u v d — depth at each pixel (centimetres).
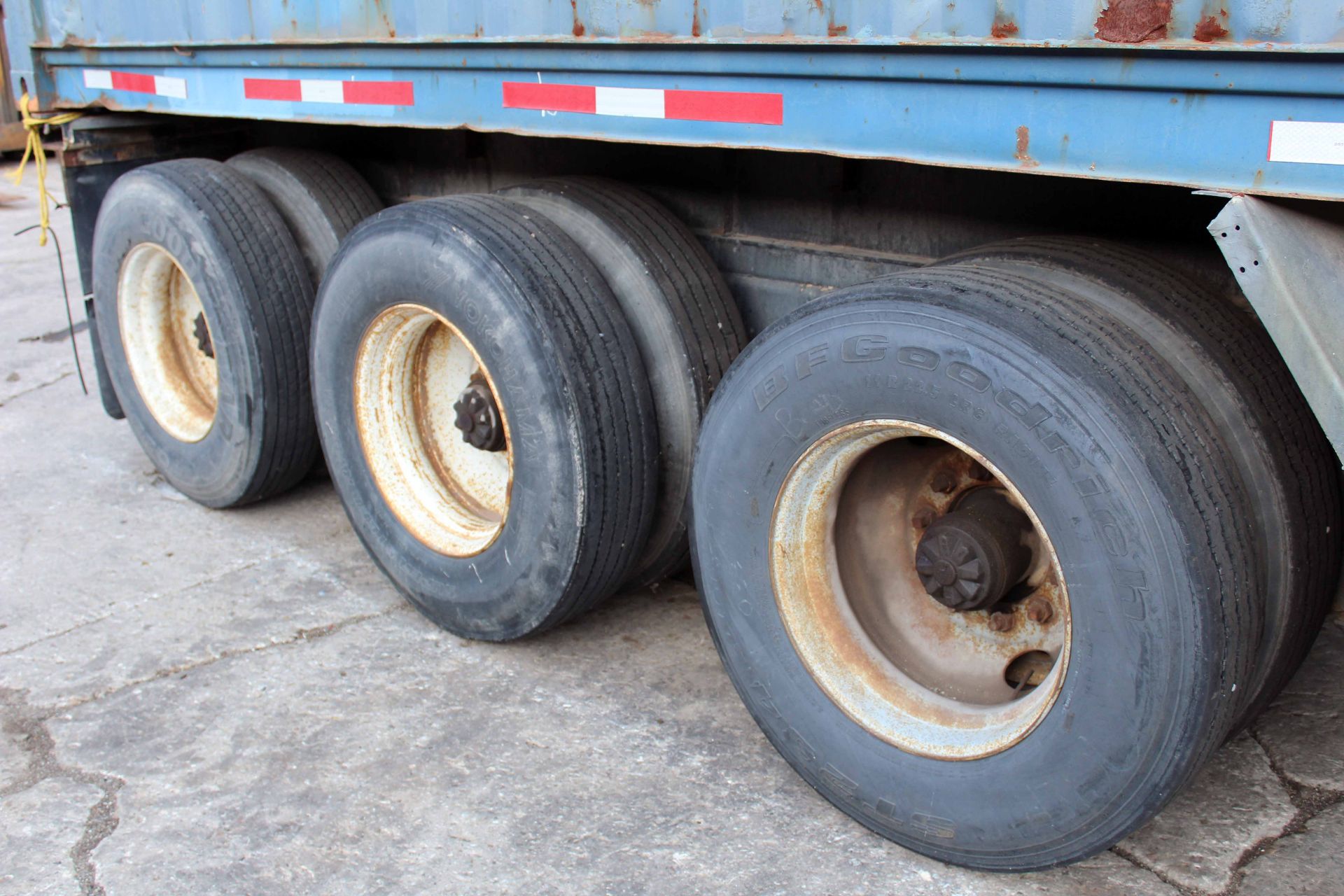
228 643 339
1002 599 254
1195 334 217
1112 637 200
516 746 286
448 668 322
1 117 1224
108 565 391
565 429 275
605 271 293
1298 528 220
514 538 298
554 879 241
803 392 230
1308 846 245
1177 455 194
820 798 264
